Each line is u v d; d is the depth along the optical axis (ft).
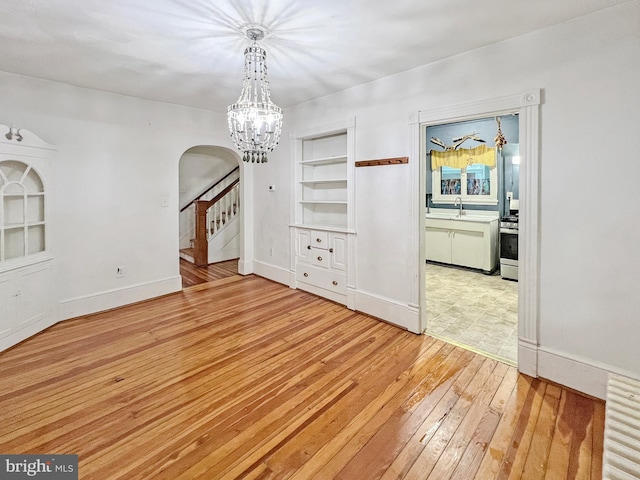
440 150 20.10
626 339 6.75
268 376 7.96
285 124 14.78
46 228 10.55
